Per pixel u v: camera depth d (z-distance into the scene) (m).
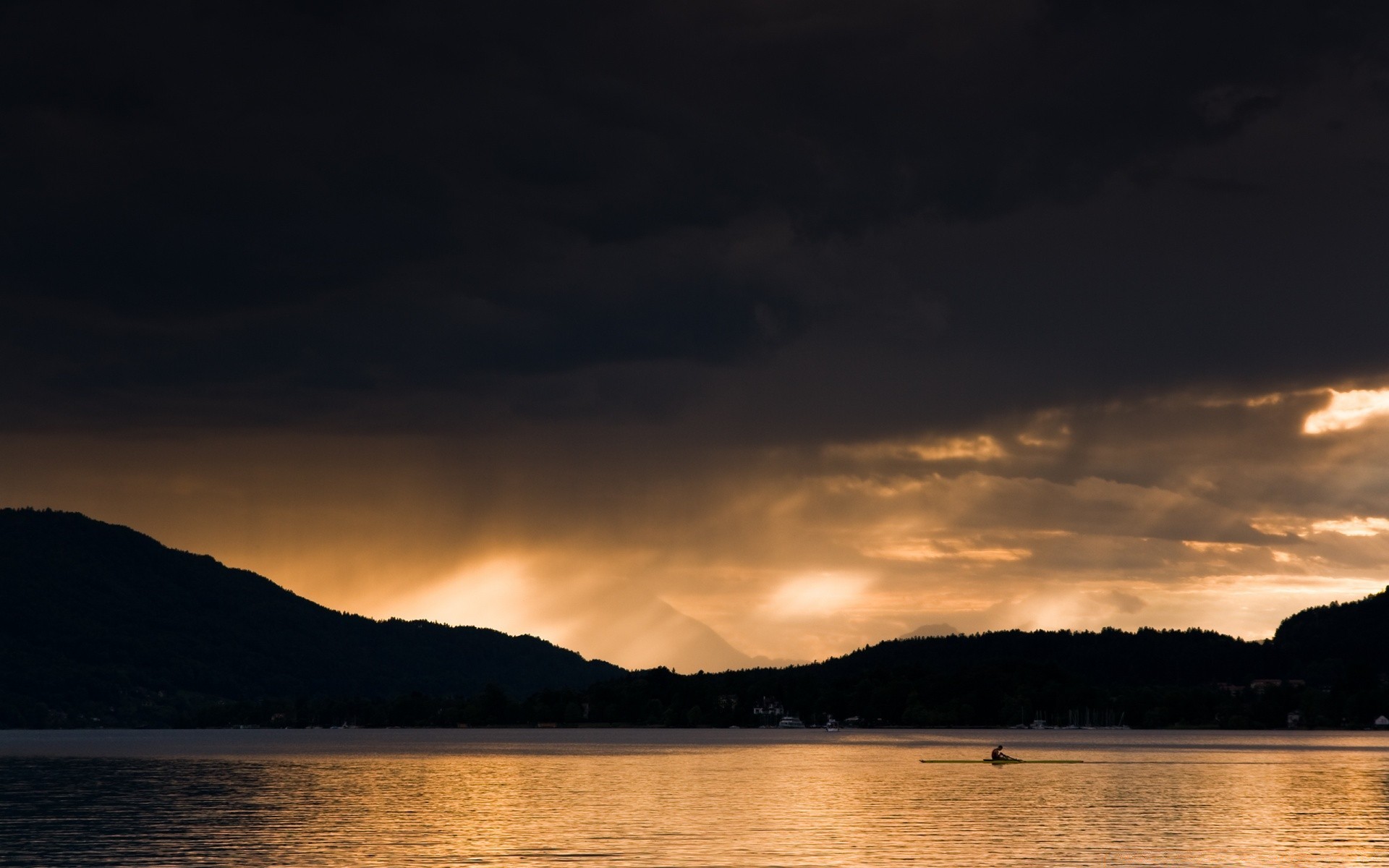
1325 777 185.62
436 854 97.88
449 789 163.75
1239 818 122.81
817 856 96.56
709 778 185.50
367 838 108.06
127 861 95.56
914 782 175.38
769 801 143.00
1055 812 129.12
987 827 114.56
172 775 199.00
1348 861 94.00
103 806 139.12
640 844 103.06
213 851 100.31
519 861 93.88
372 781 181.25
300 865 92.69
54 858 97.00
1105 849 100.12
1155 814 126.44
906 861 94.25
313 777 192.25
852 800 143.25
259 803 142.25
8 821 122.12
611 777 189.50
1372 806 135.50
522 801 143.00
